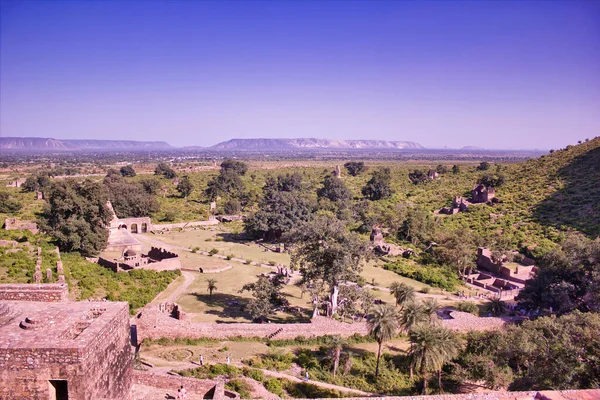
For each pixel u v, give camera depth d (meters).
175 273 75.81
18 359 16.67
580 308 56.19
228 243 106.50
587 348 35.72
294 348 48.25
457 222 120.31
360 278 60.44
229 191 178.38
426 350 38.78
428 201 155.38
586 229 99.00
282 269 80.25
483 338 45.41
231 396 31.69
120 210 122.81
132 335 47.81
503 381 39.56
